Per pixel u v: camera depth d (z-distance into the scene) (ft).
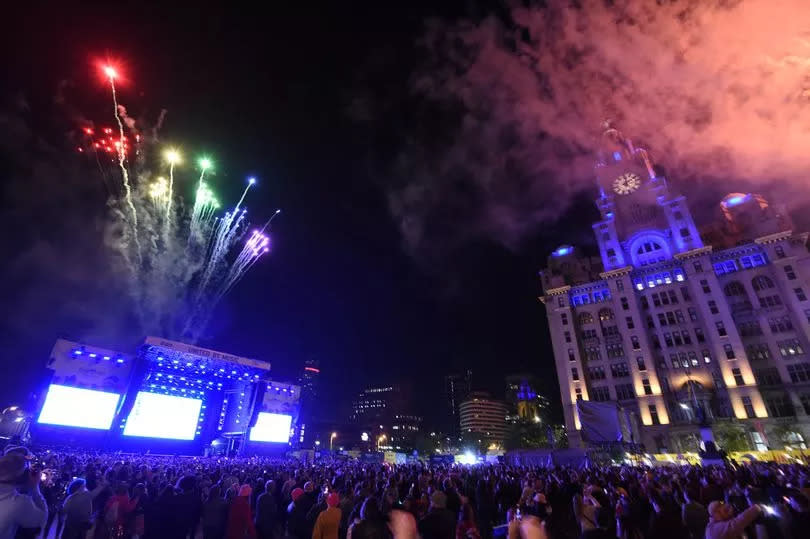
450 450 535.19
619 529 32.37
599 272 297.33
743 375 226.79
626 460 130.31
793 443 204.03
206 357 178.40
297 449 219.82
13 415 166.71
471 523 29.45
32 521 16.57
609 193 305.94
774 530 27.91
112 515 32.37
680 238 269.85
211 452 186.60
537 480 59.88
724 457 113.39
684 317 254.06
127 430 160.86
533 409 437.99
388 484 52.03
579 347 276.00
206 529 30.78
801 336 223.10
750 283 243.60
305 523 34.71
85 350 156.25
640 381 251.39
